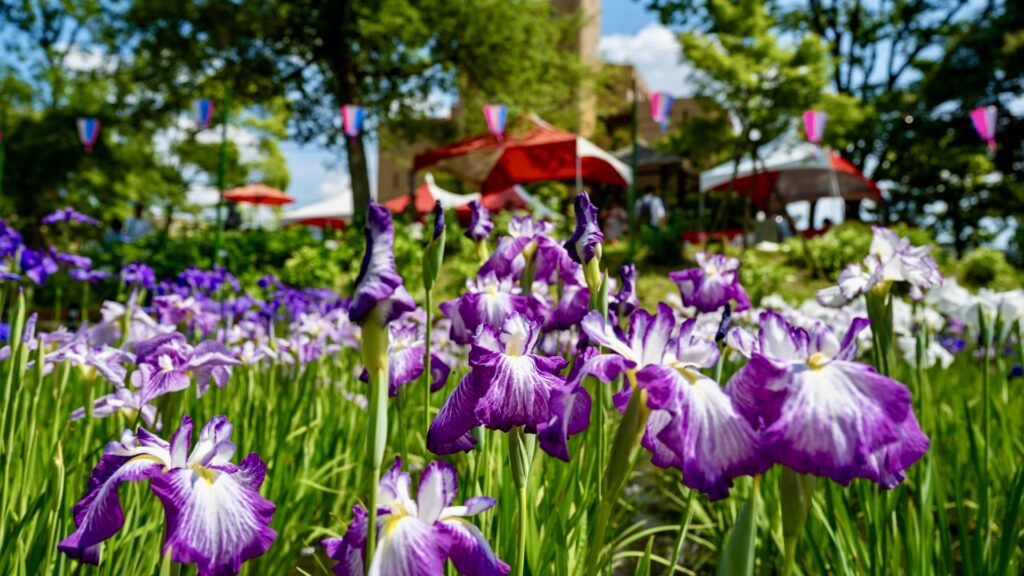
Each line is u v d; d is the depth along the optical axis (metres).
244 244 11.84
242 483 1.06
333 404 3.23
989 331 2.10
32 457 1.78
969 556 1.88
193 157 26.03
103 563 1.51
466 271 9.72
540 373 1.17
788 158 17.11
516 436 1.17
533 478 1.78
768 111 16.56
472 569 0.96
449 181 29.36
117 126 20.42
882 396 0.87
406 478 1.00
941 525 1.99
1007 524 1.74
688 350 1.04
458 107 21.72
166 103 19.78
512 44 19.70
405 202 20.34
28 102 21.72
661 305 1.08
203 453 1.05
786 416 0.87
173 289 4.96
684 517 1.25
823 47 16.50
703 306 2.41
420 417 3.21
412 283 9.53
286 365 3.41
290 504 2.42
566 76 21.61
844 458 0.83
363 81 19.97
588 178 17.30
